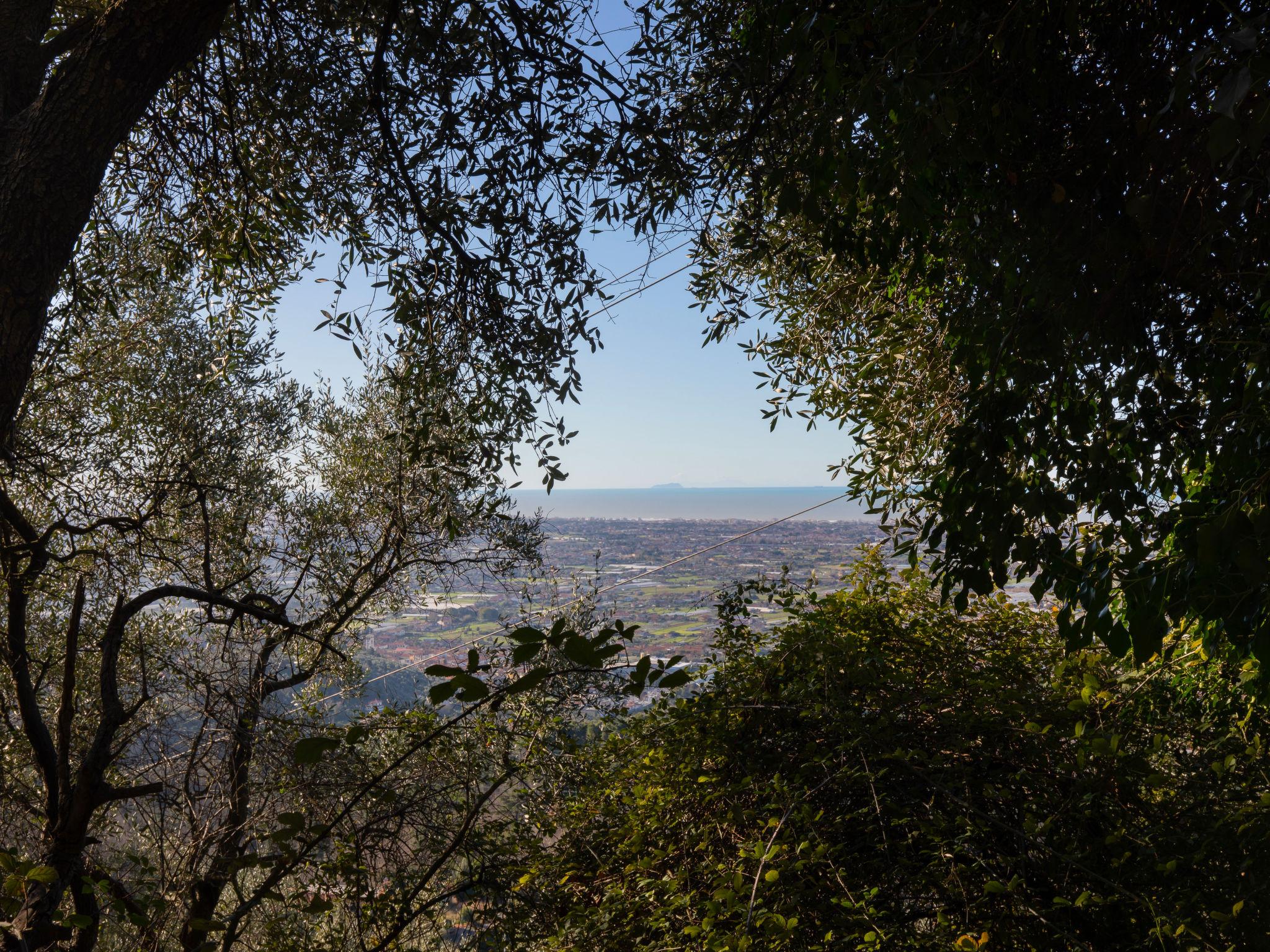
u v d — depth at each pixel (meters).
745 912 2.25
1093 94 2.12
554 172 3.41
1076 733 2.44
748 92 3.01
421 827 3.45
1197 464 2.17
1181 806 2.64
